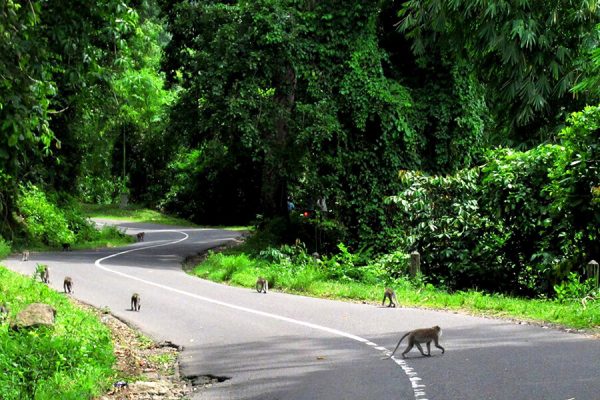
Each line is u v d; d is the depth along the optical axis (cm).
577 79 2128
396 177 2781
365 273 1947
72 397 744
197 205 6247
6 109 872
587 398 701
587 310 1205
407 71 2984
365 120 2753
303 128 2734
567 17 2095
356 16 2773
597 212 1524
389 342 1044
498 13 2070
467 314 1317
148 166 6769
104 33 1128
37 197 3419
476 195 1850
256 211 6116
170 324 1267
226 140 2855
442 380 798
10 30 888
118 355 1034
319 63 2800
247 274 2011
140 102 5750
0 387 763
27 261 2433
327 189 2792
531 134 2353
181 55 3016
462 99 2844
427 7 2267
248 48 2725
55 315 1162
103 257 2747
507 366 852
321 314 1347
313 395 757
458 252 1806
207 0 2997
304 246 2666
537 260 1706
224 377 870
